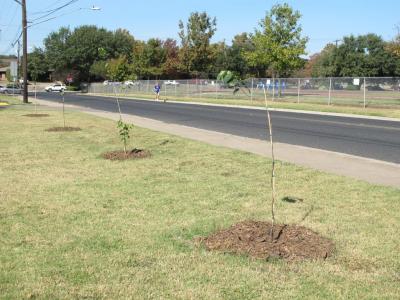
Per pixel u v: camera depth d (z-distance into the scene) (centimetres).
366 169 973
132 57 8112
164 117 2431
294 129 1842
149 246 532
